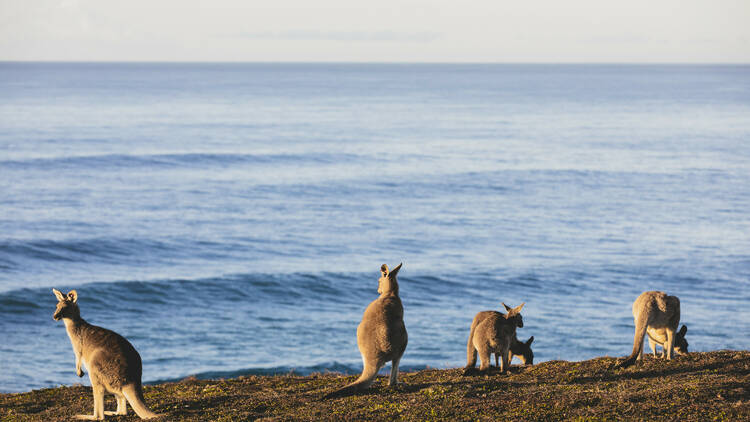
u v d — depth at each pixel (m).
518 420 8.94
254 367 28.73
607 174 88.25
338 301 40.22
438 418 9.16
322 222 60.84
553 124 154.00
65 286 39.94
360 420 9.25
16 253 47.03
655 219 63.91
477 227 60.38
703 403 9.21
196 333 33.72
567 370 11.74
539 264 47.94
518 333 33.16
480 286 42.66
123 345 9.91
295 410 10.00
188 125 137.88
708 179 84.94
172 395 11.91
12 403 12.01
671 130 142.00
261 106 199.88
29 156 88.12
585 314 36.56
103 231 53.97
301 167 89.25
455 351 30.89
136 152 94.75
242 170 86.00
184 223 58.38
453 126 147.38
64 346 31.38
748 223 62.16
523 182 82.25
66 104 186.62
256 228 57.84
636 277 44.69
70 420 10.03
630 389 10.08
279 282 42.91
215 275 43.62
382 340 10.65
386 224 60.78
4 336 32.38
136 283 41.03
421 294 40.97
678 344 12.31
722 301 39.06
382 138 122.94
